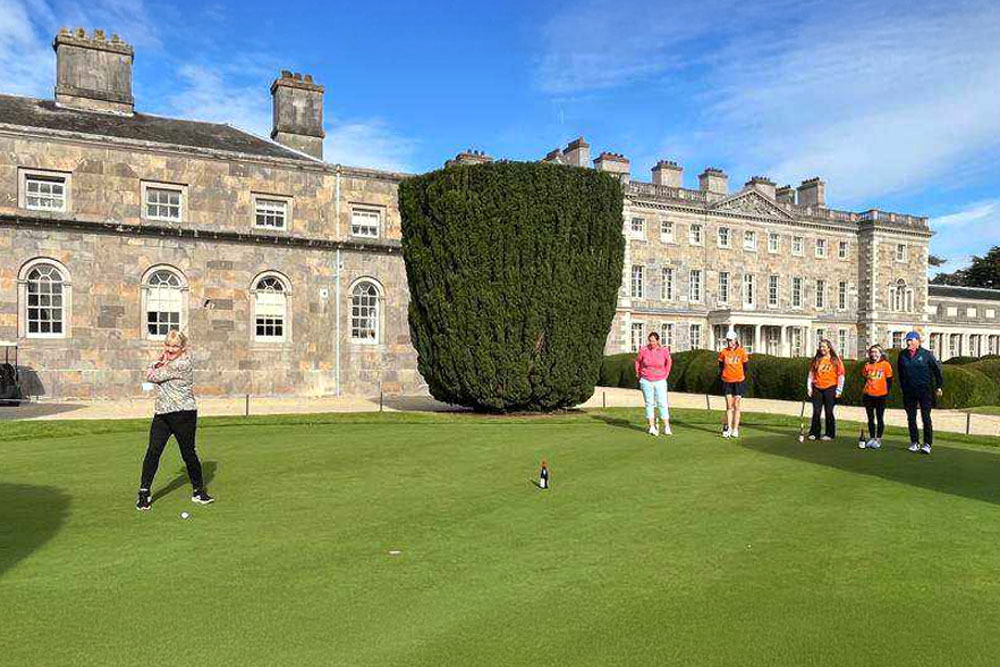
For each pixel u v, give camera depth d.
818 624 4.47
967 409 22.45
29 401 21.70
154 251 23.56
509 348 17.30
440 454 11.19
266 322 25.34
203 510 7.38
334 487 8.58
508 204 17.00
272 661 3.93
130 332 23.12
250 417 16.48
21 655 3.98
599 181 17.81
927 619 4.55
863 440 12.21
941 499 7.99
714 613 4.64
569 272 17.41
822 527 6.77
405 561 5.70
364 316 26.97
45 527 6.65
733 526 6.81
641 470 9.82
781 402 25.27
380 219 27.31
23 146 21.81
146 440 12.50
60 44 25.12
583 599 4.88
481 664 3.90
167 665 3.87
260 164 25.25
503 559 5.77
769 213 55.81
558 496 8.12
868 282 59.72
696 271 52.78
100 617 4.53
